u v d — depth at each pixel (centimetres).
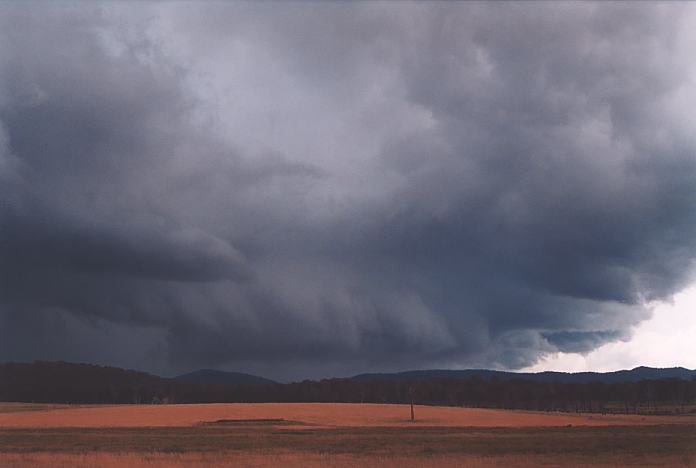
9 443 6347
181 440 6769
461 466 3991
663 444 5981
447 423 10600
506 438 6962
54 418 11450
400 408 14800
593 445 5909
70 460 4303
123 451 5269
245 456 4662
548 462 4294
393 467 3900
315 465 4009
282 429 8994
